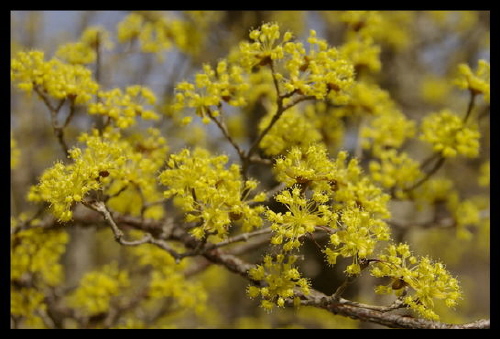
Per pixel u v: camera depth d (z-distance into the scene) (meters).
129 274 5.32
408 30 8.50
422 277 2.44
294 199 2.48
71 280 7.52
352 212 2.54
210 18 6.46
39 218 4.14
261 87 3.97
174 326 5.16
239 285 9.38
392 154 4.05
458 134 3.75
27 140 7.71
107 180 2.94
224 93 3.22
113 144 2.83
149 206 3.70
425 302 2.41
